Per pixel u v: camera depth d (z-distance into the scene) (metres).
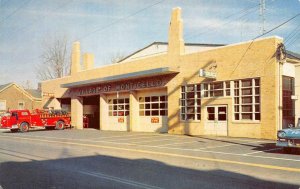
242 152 14.17
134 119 30.38
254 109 21.03
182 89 25.72
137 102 30.61
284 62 20.09
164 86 27.02
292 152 14.03
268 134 20.08
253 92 21.08
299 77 21.64
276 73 19.88
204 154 13.67
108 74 33.31
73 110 38.28
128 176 9.20
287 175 9.16
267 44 20.31
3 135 27.94
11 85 55.16
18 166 11.12
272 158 12.36
